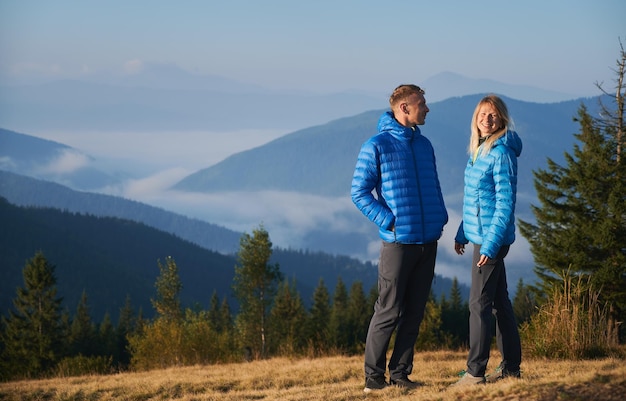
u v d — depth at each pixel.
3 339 56.44
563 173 24.05
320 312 71.56
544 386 4.57
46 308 56.59
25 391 8.52
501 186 4.96
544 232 23.77
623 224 22.23
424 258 5.38
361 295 72.56
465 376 5.34
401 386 5.59
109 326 76.25
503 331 5.36
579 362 6.89
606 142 23.53
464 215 5.27
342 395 5.65
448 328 63.19
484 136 5.13
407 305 5.57
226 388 7.93
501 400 4.53
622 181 22.88
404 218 5.25
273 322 40.94
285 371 8.74
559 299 8.45
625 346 8.57
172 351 17.28
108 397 7.81
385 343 5.53
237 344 35.47
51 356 54.38
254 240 39.28
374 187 5.41
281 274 40.47
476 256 5.16
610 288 21.34
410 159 5.35
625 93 23.75
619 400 4.09
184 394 7.72
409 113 5.39
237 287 39.66
